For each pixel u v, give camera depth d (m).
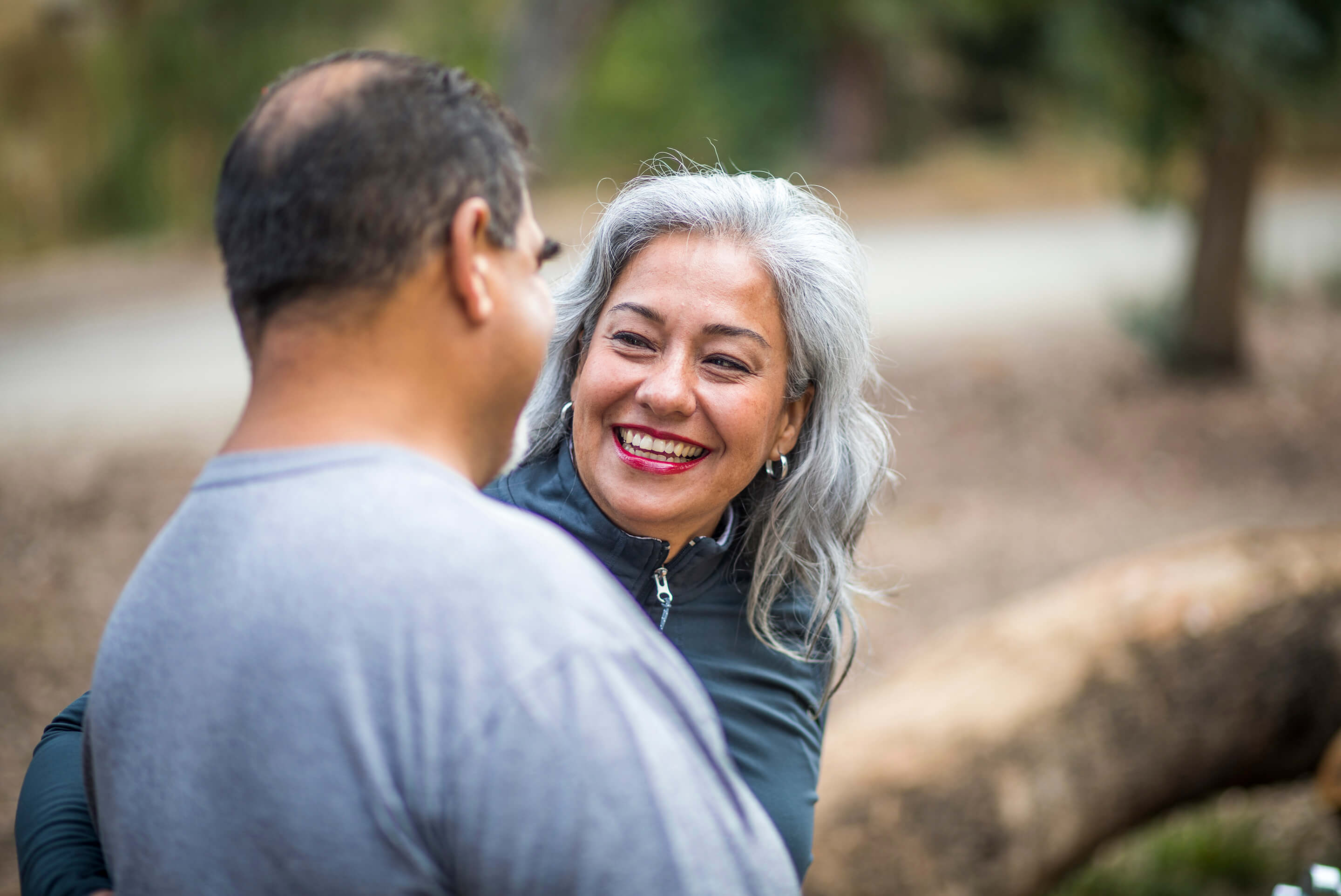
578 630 0.76
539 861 0.72
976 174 18.53
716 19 18.09
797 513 1.53
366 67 0.82
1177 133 8.12
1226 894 3.84
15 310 11.84
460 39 16.39
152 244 15.04
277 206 0.78
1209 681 3.44
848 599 1.61
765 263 1.43
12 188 14.50
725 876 0.77
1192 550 3.89
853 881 2.65
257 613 0.75
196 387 9.02
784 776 1.48
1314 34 7.16
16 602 5.23
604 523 1.45
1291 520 7.08
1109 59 8.19
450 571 0.75
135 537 6.11
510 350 0.86
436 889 0.74
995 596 5.92
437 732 0.73
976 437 8.55
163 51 14.27
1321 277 12.73
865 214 16.86
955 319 11.57
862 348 1.53
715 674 1.48
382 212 0.78
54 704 4.41
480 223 0.82
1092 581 3.84
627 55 19.86
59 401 8.62
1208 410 8.99
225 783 0.75
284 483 0.79
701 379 1.42
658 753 0.75
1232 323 9.59
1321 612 3.60
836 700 4.38
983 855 2.88
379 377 0.81
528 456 1.56
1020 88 17.05
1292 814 4.28
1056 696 3.24
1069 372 9.83
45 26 14.20
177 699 0.77
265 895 0.74
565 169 19.19
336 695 0.73
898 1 15.30
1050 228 16.05
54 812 0.97
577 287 1.51
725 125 18.94
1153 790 3.39
